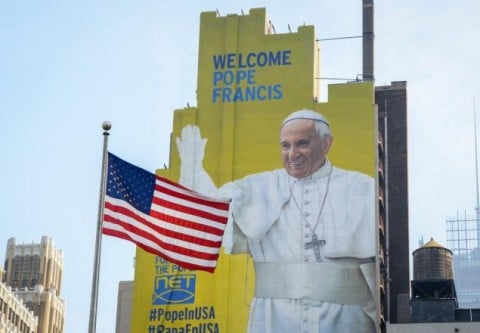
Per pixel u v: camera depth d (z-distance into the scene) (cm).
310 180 12031
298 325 11494
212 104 12600
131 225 4953
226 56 12756
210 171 12325
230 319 11706
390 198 13575
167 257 5019
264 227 11969
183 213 5097
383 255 12794
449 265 13062
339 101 12262
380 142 13075
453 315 11188
